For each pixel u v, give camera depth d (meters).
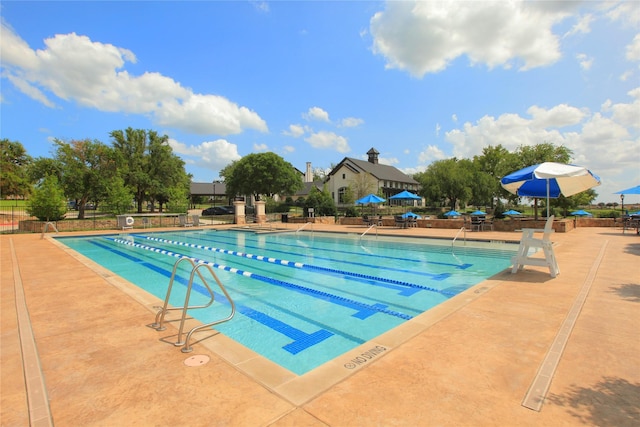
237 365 2.73
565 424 1.90
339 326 4.42
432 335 3.26
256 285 6.76
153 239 15.95
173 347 3.12
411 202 58.84
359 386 2.36
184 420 2.00
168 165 37.19
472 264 8.69
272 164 43.06
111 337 3.38
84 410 2.13
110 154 24.22
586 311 3.91
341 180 51.16
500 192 43.31
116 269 8.70
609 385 2.31
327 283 6.86
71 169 22.36
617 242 10.29
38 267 7.46
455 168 43.25
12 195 40.31
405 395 2.23
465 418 1.97
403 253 10.68
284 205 31.67
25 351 3.06
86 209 36.31
